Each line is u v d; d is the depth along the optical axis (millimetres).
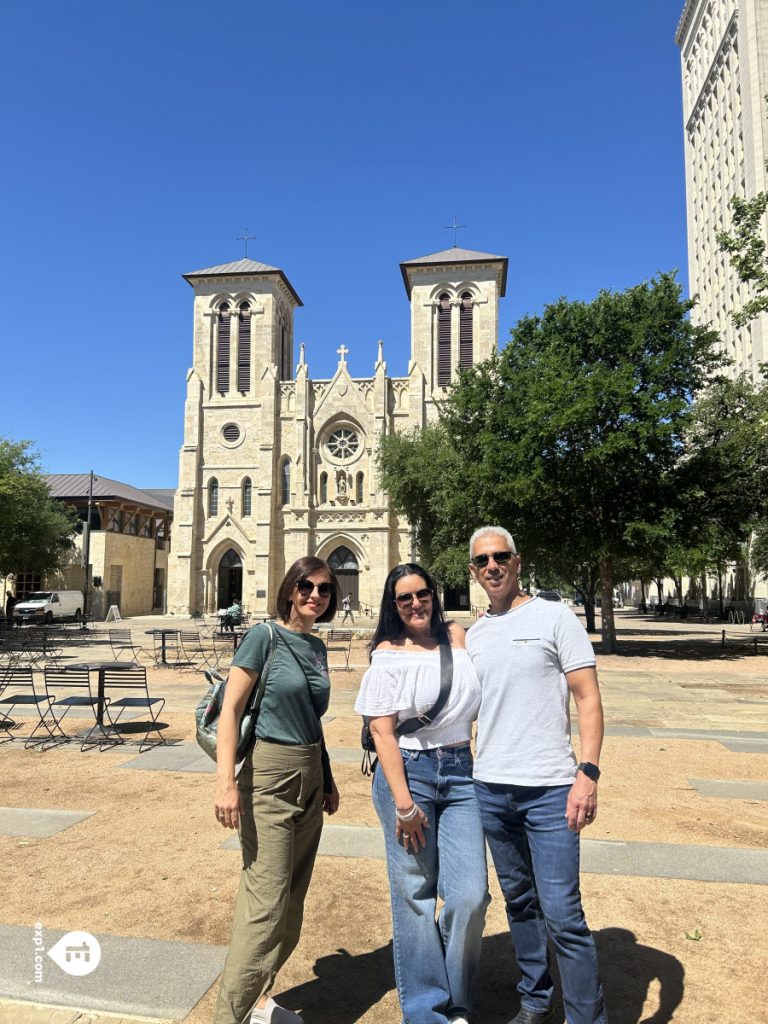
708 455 26000
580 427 23953
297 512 60812
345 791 8391
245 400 63375
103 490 62375
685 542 25469
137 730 12141
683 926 4957
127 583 63094
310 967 4484
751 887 5621
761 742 11055
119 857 6246
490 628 3963
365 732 3941
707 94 70000
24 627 42781
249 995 3549
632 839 6688
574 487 24281
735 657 24844
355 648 28500
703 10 71688
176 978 4258
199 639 29234
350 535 60281
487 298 63531
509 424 25859
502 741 3756
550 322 28375
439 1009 3498
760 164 55062
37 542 42875
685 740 11219
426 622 3916
